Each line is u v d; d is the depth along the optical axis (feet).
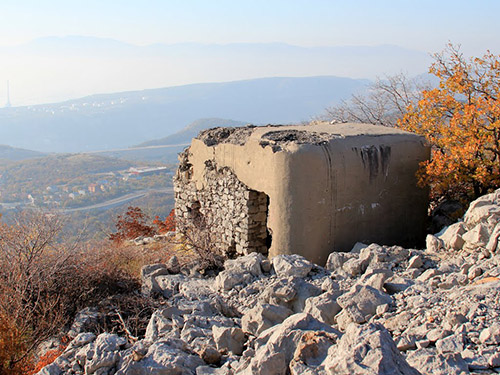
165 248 39.65
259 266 25.32
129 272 31.94
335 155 30.96
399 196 34.45
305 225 30.37
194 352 16.92
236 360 16.10
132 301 26.00
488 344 13.74
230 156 35.22
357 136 32.89
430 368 12.71
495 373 12.39
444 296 17.95
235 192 34.86
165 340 17.01
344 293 19.16
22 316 24.89
